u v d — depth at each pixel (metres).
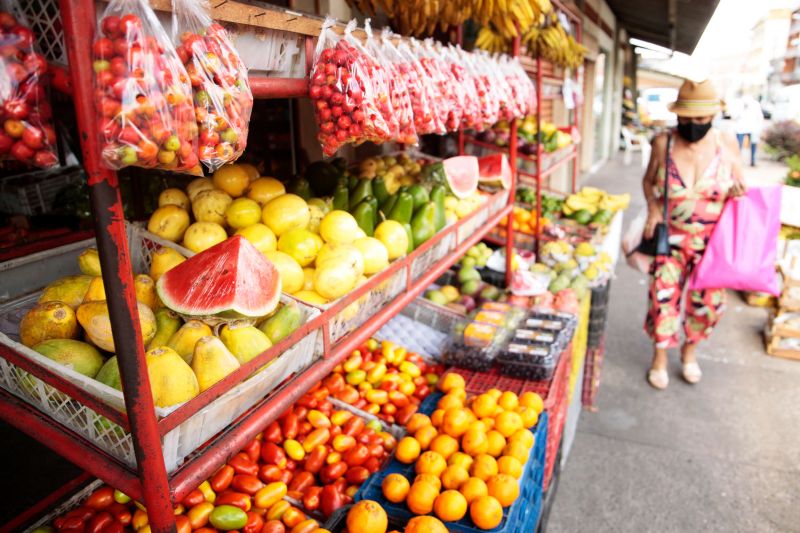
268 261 1.49
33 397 1.26
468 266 4.08
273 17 1.30
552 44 4.29
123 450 1.13
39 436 1.22
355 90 1.50
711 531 2.77
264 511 1.85
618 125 18.27
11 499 2.61
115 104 0.85
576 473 3.19
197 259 1.40
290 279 1.66
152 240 1.70
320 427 2.20
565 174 10.80
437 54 2.30
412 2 2.56
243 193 1.90
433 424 2.24
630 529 2.78
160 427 1.04
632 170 14.62
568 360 3.04
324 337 1.52
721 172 3.53
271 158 4.57
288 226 1.81
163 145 0.92
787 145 15.24
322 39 1.51
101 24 0.85
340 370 2.63
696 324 4.03
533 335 2.87
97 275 1.55
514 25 3.28
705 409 3.86
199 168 1.04
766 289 3.65
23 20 0.86
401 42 2.02
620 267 6.97
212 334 1.33
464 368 2.83
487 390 2.61
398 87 1.79
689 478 3.15
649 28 13.34
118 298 0.96
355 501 1.89
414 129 1.94
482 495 1.77
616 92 17.70
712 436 3.55
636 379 4.26
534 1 3.14
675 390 4.11
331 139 1.60
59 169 3.83
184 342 1.29
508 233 3.83
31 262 2.01
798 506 2.94
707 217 3.66
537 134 4.59
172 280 1.40
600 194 6.16
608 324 5.27
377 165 2.86
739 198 3.59
